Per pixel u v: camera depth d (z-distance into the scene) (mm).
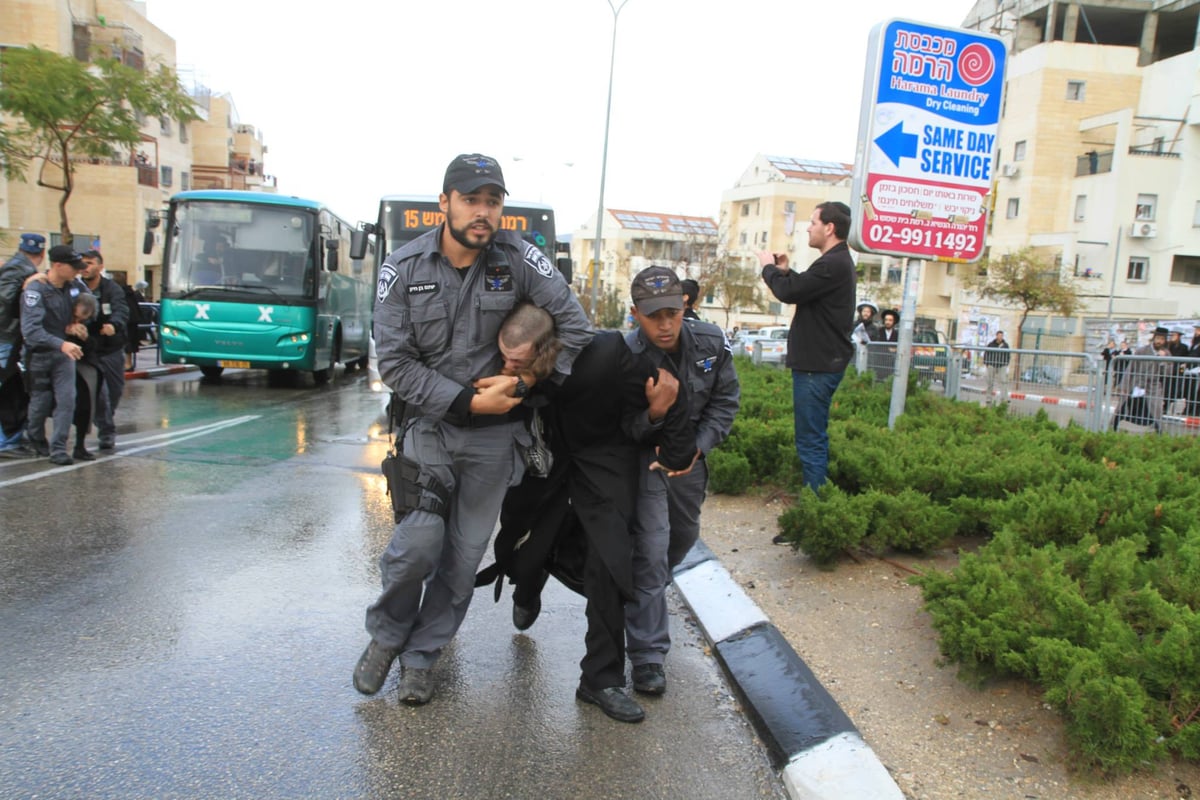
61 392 7879
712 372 3965
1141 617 3553
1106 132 41844
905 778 3053
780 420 7914
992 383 10586
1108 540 4738
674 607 5062
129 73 19203
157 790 2906
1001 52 7090
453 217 3230
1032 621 3564
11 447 8383
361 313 22406
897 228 7125
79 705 3469
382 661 3648
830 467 5930
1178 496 5383
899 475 5664
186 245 15398
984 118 7141
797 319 5598
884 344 11812
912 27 6891
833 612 4582
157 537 5809
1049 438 7137
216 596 4750
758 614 4477
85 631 4203
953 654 3615
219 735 3279
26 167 20750
